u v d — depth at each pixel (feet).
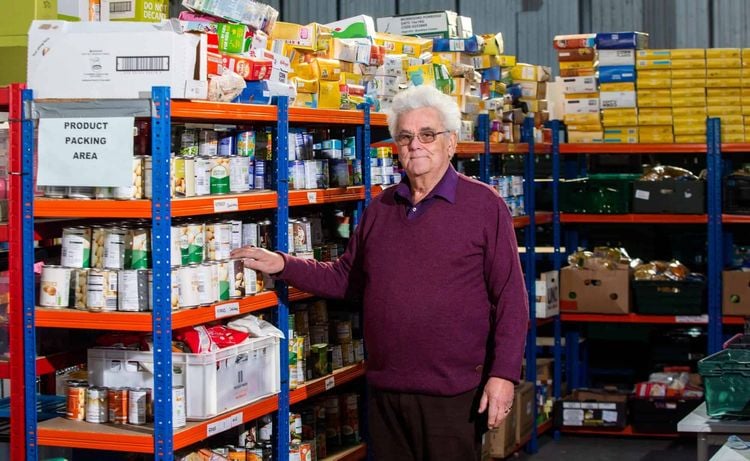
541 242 25.44
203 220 13.16
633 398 22.80
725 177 22.90
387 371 12.22
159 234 11.69
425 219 12.05
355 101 16.49
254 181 13.89
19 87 12.19
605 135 23.65
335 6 31.91
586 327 24.85
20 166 12.22
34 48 12.17
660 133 23.34
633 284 23.22
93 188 12.07
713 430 12.73
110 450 12.78
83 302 12.19
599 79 23.49
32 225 12.26
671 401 22.54
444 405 12.03
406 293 12.00
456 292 11.94
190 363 12.26
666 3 29.63
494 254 12.00
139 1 13.43
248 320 13.50
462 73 19.44
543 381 23.45
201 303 12.41
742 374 12.86
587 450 22.17
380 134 17.65
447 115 12.00
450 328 11.93
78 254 12.32
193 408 12.30
